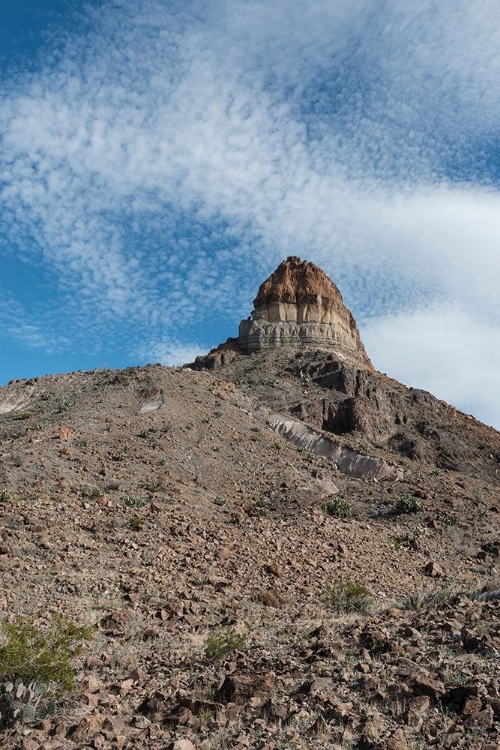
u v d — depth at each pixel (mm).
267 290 88250
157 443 39875
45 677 9766
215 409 51875
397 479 45188
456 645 11266
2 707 9203
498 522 35375
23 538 20781
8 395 58469
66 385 59875
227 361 79000
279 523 30391
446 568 27188
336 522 31672
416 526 33594
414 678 9688
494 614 13398
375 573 24312
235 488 37531
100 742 8188
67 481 28938
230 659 11961
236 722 8789
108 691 10406
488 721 8117
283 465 43875
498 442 68250
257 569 22344
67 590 17078
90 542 21906
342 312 90125
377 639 11766
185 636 14336
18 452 31984
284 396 64312
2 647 10359
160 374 57062
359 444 53688
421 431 64438
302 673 10641
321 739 8086
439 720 8367
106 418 43625
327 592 19906
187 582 19734
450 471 56438
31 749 7930
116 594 17594
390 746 7555
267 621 15953
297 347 82750
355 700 9305
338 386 67812
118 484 30359
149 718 9250
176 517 27453
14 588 16484
